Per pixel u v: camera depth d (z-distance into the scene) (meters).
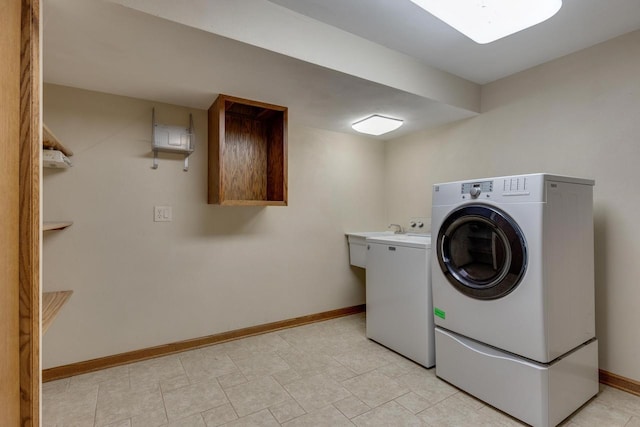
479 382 1.81
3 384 0.83
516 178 1.66
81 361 2.17
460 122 2.90
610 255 2.00
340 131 3.33
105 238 2.24
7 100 0.84
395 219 3.57
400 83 2.21
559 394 1.61
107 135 2.25
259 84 2.13
